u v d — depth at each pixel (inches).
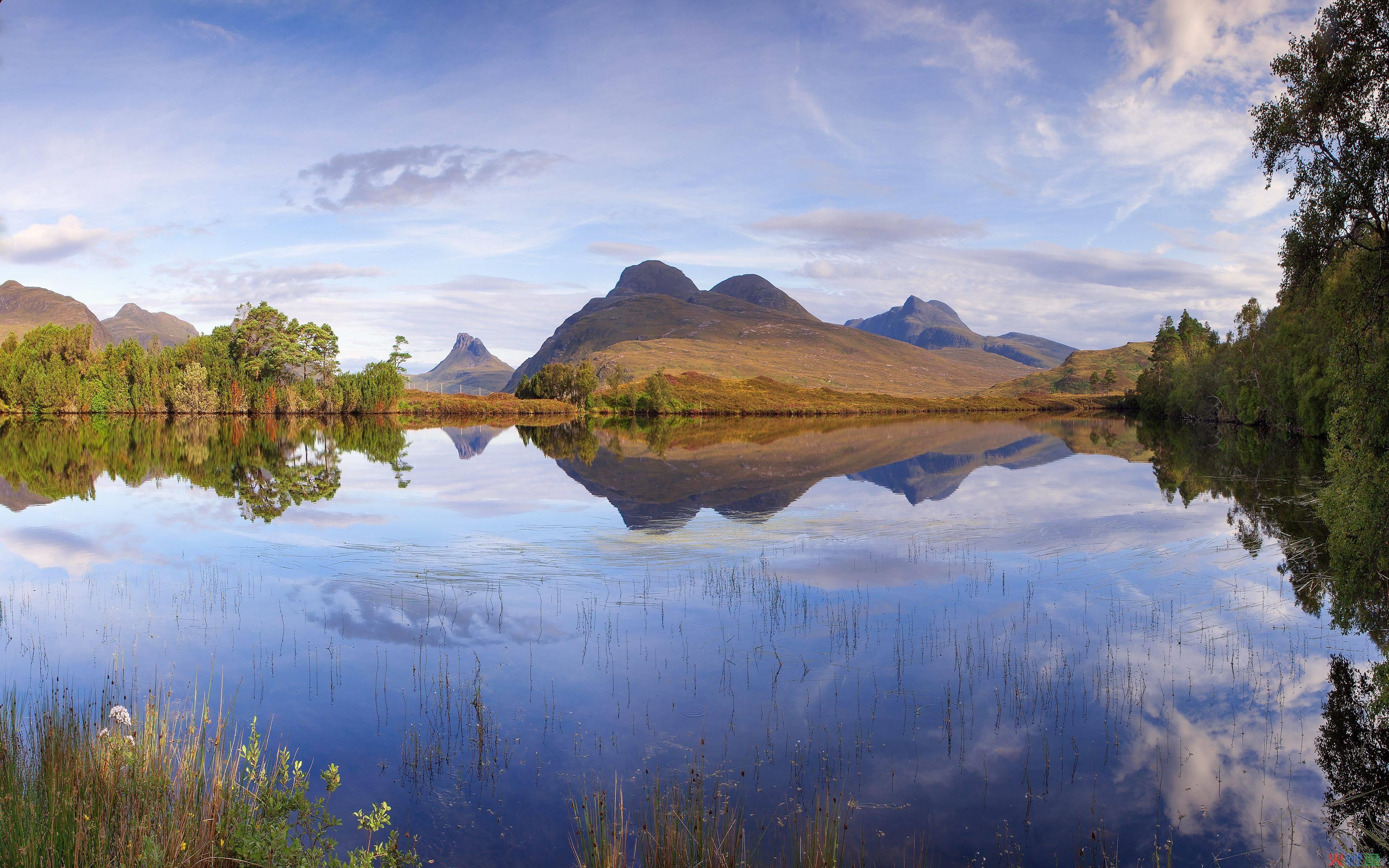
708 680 468.8
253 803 287.9
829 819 318.0
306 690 453.1
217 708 426.6
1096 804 334.3
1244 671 488.1
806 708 430.6
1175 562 788.0
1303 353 2118.6
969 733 399.9
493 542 886.4
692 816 313.1
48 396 4124.0
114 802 279.0
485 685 461.7
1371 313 697.6
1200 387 3782.0
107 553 827.4
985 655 514.0
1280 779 356.2
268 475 1584.6
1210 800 338.0
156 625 576.4
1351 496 713.6
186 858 247.1
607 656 509.7
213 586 689.6
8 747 315.3
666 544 874.1
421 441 2691.9
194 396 4357.8
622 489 1385.3
